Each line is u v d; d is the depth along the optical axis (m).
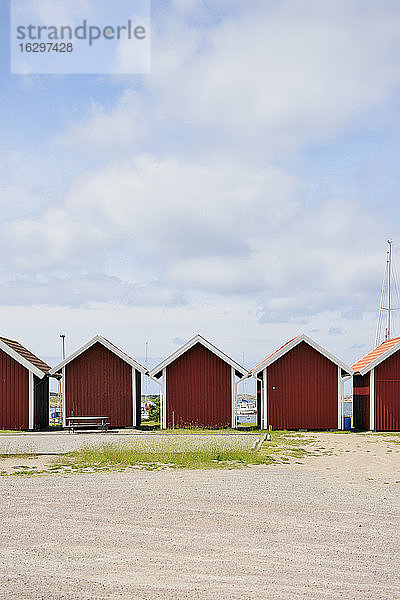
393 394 31.62
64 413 30.81
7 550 9.36
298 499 13.38
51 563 8.79
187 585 8.05
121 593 7.75
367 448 23.98
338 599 7.70
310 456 21.31
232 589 7.95
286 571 8.65
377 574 8.59
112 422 30.81
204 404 31.34
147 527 10.73
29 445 22.59
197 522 11.14
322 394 31.34
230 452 20.23
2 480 15.37
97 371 31.02
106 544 9.70
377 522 11.41
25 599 7.48
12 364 29.80
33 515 11.48
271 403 31.31
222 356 31.20
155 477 15.98
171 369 31.53
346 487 15.12
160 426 31.67
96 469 17.28
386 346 33.50
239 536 10.29
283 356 31.59
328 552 9.52
